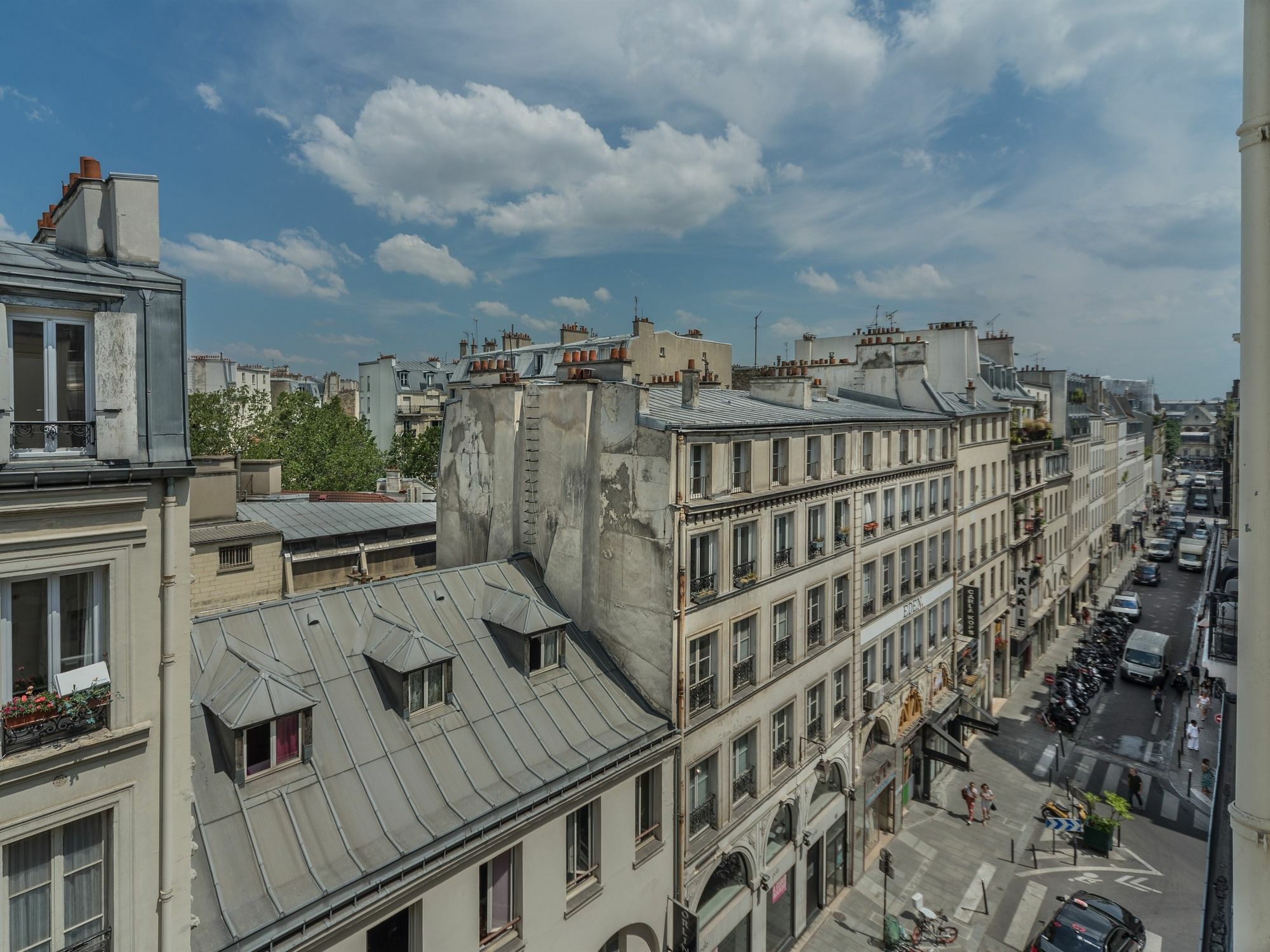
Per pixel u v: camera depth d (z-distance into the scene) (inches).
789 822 880.3
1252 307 284.0
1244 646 296.4
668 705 685.3
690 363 879.1
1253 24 278.8
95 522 338.0
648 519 691.4
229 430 2247.8
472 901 516.7
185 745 369.7
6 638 321.7
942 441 1314.0
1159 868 1043.3
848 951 869.8
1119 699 1706.4
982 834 1134.4
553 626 669.3
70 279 327.0
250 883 429.1
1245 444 291.1
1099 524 2829.7
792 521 858.1
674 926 688.4
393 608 658.8
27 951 327.9
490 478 886.4
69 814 329.1
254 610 583.2
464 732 584.4
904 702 1176.2
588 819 618.2
